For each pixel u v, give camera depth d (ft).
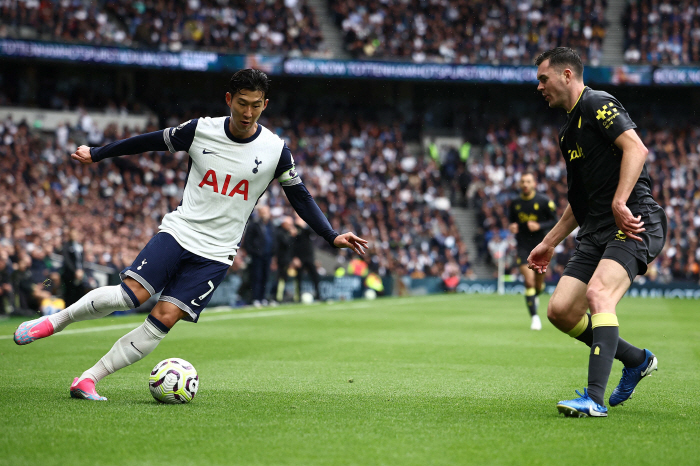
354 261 104.78
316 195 133.49
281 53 142.10
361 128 154.71
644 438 16.58
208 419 18.48
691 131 157.79
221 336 45.88
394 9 156.04
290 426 17.70
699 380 27.94
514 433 17.04
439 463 14.25
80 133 127.44
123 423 17.78
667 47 155.22
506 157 151.12
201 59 135.33
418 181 143.02
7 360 32.14
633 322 62.08
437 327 54.24
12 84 138.31
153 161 126.72
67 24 130.11
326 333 48.55
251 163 21.27
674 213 137.90
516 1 158.61
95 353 35.01
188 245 21.26
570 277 21.04
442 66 145.38
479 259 135.03
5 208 92.17
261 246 78.64
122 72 147.23
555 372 30.04
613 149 19.97
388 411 20.08
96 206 111.75
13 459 14.29
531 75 145.89
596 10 158.30
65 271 63.26
